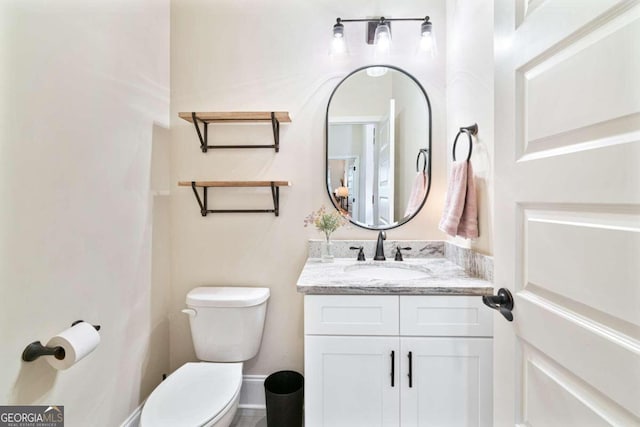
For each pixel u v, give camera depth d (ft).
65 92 3.38
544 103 2.14
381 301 4.00
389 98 5.73
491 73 4.05
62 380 3.34
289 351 5.65
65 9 3.36
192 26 5.65
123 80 4.37
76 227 3.54
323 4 5.64
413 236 5.71
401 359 3.98
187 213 5.69
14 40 2.84
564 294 1.96
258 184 5.41
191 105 5.69
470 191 4.43
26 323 2.96
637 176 1.51
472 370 3.93
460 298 3.94
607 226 1.67
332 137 5.72
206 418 3.58
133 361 4.61
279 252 5.69
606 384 1.67
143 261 4.88
